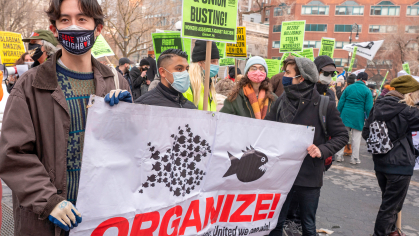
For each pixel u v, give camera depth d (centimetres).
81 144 178
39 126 168
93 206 173
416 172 712
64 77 179
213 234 239
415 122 332
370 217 448
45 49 288
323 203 497
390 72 5631
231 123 233
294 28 900
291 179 275
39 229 166
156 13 3203
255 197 257
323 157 278
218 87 477
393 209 346
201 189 225
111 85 194
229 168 237
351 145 784
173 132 204
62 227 153
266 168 257
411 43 5719
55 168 168
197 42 350
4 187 462
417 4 6106
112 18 3072
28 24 3412
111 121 175
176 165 209
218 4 279
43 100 168
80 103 179
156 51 589
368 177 648
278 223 301
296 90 294
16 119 159
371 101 742
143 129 189
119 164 181
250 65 356
